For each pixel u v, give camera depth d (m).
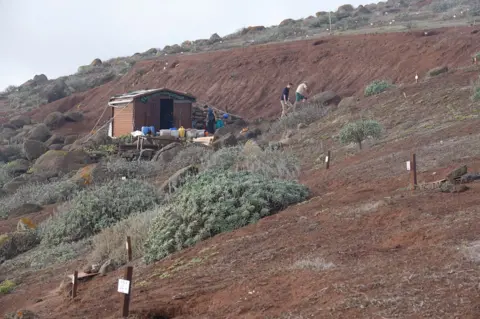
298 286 6.87
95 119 51.34
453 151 13.81
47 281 12.31
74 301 9.35
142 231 12.62
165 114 38.41
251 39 68.06
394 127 21.20
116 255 12.23
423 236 7.74
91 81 66.62
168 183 18.59
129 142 33.34
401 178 12.05
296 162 18.17
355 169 14.68
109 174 24.91
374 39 42.62
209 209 11.18
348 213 9.87
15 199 23.73
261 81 45.19
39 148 36.31
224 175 13.05
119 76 62.34
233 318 6.43
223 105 44.38
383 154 16.12
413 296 5.74
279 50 47.84
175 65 55.25
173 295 7.78
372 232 8.62
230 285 7.64
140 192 17.50
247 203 11.32
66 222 16.61
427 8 64.56
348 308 5.75
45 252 15.34
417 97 23.98
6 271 14.55
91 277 11.23
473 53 34.34
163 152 27.44
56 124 50.25
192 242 10.81
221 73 48.78
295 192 12.48
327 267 7.28
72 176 26.84
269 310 6.37
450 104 21.47
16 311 9.41
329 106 31.53
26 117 54.34
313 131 25.12
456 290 5.72
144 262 10.95
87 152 32.44
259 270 8.03
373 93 28.70
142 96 36.47
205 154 24.61
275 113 40.06
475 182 10.37
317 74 42.28
